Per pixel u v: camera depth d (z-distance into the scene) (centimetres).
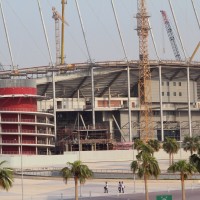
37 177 18175
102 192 15112
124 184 16500
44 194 14975
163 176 17325
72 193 15050
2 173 10656
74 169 12606
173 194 14425
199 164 11894
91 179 17500
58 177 17938
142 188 15638
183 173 12862
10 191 15538
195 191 14875
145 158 13125
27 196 14688
